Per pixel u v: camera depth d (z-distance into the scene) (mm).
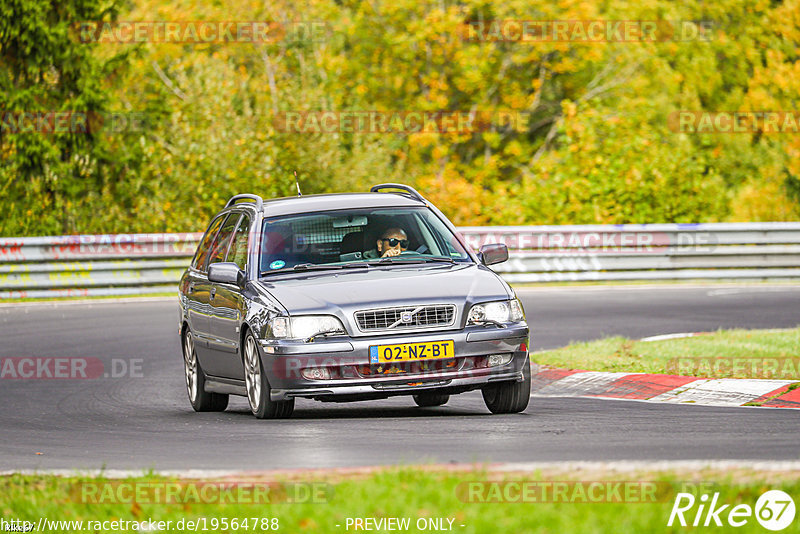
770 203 120500
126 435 34906
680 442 29750
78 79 114375
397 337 34094
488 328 34719
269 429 33906
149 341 62281
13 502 24047
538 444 29734
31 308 77875
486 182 141125
